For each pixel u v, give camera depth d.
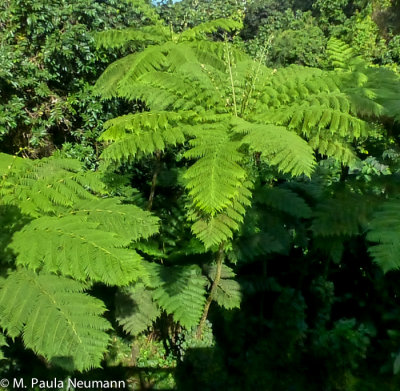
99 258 2.19
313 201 4.29
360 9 14.73
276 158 2.19
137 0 5.21
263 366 3.75
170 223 4.04
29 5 4.49
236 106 3.09
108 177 3.44
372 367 3.67
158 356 3.97
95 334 2.25
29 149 4.48
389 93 3.40
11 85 4.47
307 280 4.53
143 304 3.53
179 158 5.12
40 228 2.42
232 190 2.24
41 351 2.14
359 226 3.42
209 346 3.68
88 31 4.96
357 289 4.42
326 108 2.64
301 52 10.43
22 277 2.43
